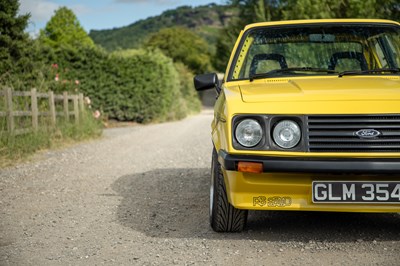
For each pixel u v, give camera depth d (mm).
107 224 5148
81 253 4191
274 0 25984
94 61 24438
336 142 4027
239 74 5238
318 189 4047
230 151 4121
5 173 8555
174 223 5137
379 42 5355
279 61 5266
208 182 7531
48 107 13898
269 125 4090
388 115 4020
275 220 5117
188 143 13969
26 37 14898
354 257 3887
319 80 4793
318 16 16469
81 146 13078
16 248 4352
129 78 25203
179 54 95000
